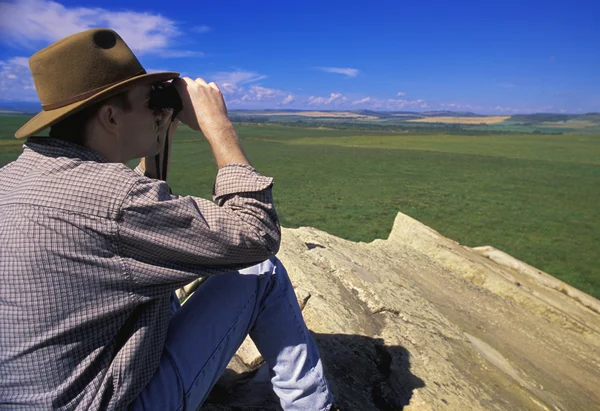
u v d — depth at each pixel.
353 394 2.49
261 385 2.43
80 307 1.21
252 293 1.69
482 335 3.94
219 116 1.57
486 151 64.06
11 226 1.16
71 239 1.17
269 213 1.46
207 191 26.33
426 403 2.48
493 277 5.21
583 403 3.35
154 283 1.30
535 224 20.06
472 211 22.77
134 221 1.22
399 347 3.05
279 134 109.38
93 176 1.21
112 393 1.32
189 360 1.53
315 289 3.51
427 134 127.00
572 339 4.50
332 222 19.75
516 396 2.97
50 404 1.22
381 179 34.47
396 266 4.99
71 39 1.26
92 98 1.25
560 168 43.47
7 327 1.17
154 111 1.48
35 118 1.32
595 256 15.19
